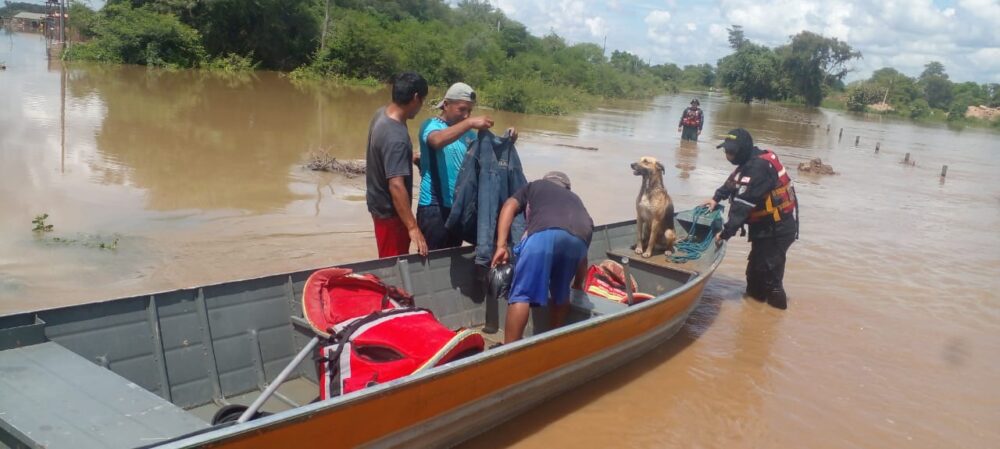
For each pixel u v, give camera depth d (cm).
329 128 1739
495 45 4378
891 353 639
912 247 1065
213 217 862
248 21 3444
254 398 439
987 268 974
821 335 672
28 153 1114
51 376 327
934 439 492
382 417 355
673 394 531
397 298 488
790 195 720
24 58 2909
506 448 439
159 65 2981
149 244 742
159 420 301
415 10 5141
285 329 471
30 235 734
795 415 512
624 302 601
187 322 421
